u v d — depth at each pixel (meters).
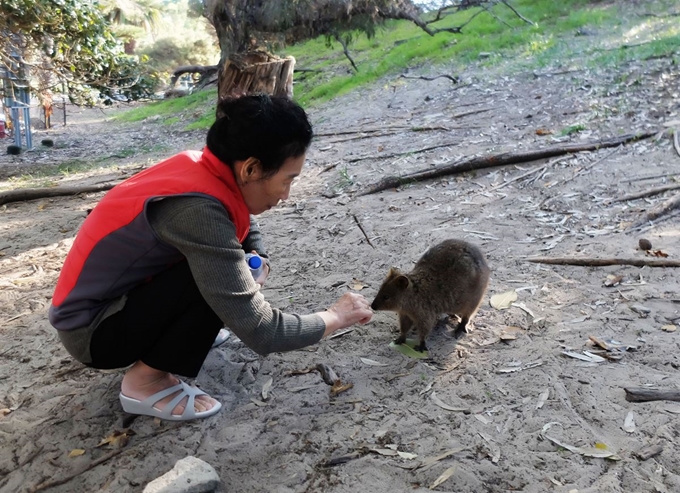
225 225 1.05
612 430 1.17
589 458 1.10
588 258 1.84
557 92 3.82
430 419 1.23
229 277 1.04
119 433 1.24
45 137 7.44
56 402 1.36
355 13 5.79
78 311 1.11
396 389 1.34
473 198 2.51
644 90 3.42
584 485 1.04
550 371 1.35
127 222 1.06
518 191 2.52
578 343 1.45
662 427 1.15
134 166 4.34
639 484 1.03
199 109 7.84
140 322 1.12
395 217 2.41
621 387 1.28
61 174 4.45
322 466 1.12
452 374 1.38
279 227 2.46
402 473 1.09
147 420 1.27
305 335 1.13
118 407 1.33
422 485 1.06
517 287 1.75
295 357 1.49
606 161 2.64
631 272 1.76
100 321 1.12
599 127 3.05
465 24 6.43
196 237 1.03
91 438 1.24
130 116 8.96
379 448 1.16
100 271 1.09
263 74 2.77
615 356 1.39
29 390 1.43
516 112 3.65
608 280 1.72
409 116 4.19
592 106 3.39
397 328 1.63
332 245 2.21
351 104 5.07
